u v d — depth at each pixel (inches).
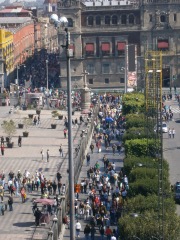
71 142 5452.8
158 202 7263.8
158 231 6825.8
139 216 7175.2
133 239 6875.0
